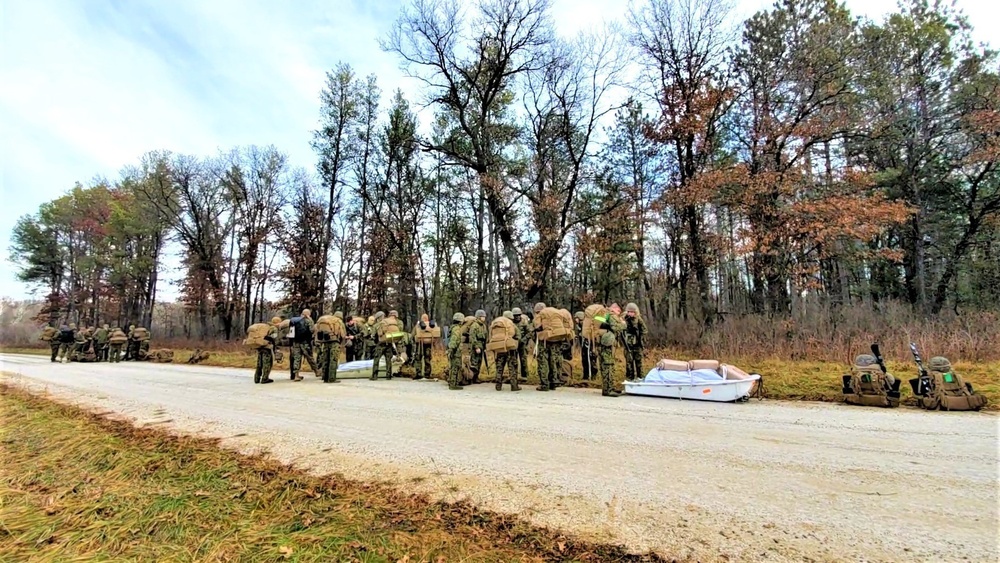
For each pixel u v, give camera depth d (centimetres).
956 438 528
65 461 484
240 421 675
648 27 1858
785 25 1869
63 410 783
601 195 2394
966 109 1812
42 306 4578
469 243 3045
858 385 753
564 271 2598
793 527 306
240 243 3581
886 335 1209
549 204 1933
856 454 469
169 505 355
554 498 361
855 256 1727
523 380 1131
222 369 1655
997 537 288
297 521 325
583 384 1054
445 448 512
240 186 3584
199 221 3572
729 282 2347
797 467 430
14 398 931
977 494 359
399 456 482
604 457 469
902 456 461
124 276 3841
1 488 406
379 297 2739
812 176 1689
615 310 1086
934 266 2094
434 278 2991
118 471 443
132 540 302
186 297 3478
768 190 1600
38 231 4281
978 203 1931
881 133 1741
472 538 296
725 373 833
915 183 1955
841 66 1733
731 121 1958
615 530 305
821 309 1497
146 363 2016
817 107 1738
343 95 2930
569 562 266
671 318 1753
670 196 1791
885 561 262
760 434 557
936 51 1908
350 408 774
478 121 2194
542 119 2061
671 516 325
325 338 1184
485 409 749
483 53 2081
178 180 3556
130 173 3769
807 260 1655
